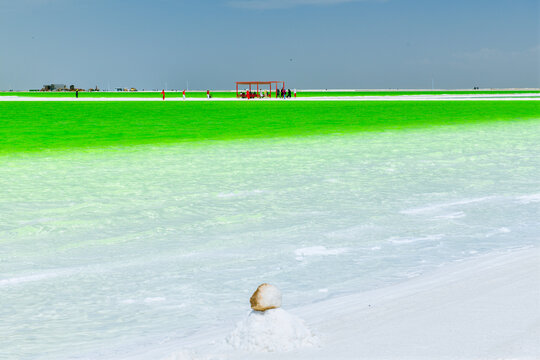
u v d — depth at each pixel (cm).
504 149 2295
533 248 788
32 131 3475
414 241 925
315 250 885
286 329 357
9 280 768
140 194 1393
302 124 3944
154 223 1100
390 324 389
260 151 2325
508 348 318
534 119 4284
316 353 341
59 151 2383
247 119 4569
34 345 543
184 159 2083
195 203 1277
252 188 1457
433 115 4909
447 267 738
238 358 341
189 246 930
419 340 347
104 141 2833
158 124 4066
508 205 1198
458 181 1523
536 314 376
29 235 1020
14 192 1431
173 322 600
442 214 1123
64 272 801
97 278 771
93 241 973
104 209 1227
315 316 496
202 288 718
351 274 756
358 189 1423
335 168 1800
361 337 365
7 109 6638
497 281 502
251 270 791
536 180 1523
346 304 547
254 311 371
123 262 847
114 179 1627
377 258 831
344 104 7756
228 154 2230
